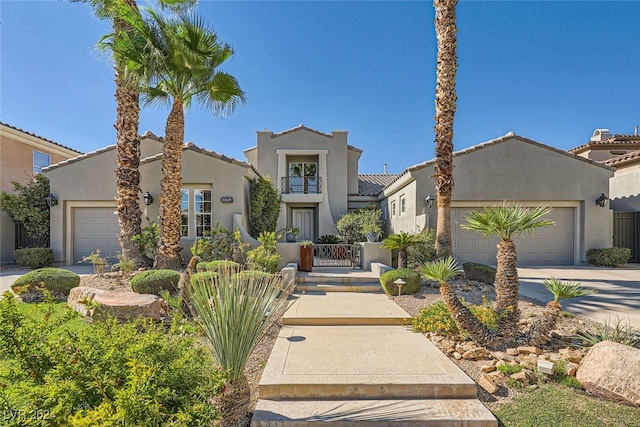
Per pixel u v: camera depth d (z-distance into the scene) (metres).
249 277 3.62
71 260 14.20
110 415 1.96
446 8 9.59
